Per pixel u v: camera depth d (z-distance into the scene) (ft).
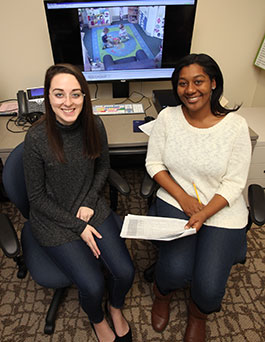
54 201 3.84
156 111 5.88
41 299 4.73
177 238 3.70
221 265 3.54
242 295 4.76
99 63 5.71
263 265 5.25
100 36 5.37
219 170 3.76
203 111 3.70
